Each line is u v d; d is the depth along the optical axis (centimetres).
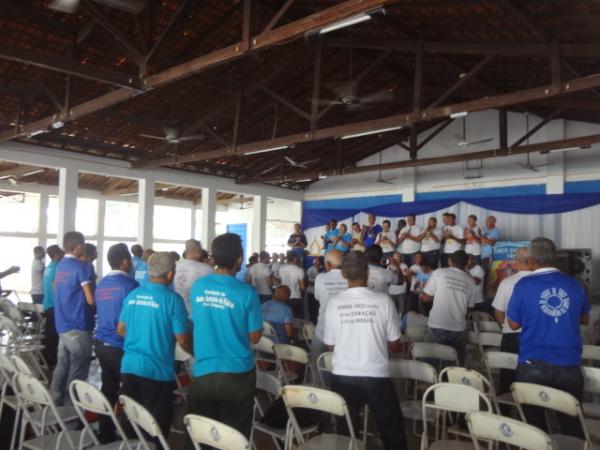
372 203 1290
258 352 467
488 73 816
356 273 268
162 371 264
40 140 917
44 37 656
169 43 717
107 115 811
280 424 287
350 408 264
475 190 1134
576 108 815
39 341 593
